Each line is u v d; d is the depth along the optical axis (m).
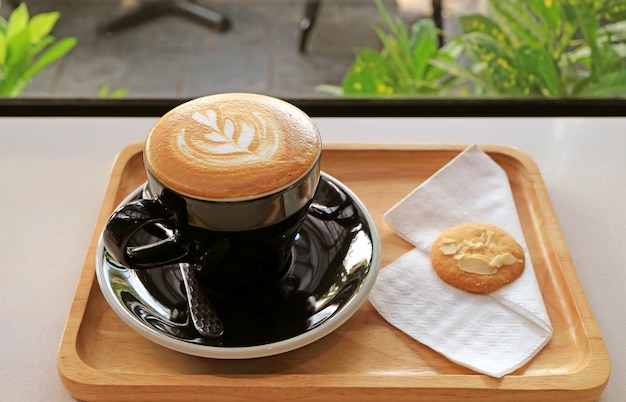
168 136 0.43
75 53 1.10
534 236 0.53
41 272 0.51
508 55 0.77
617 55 0.75
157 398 0.42
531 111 0.66
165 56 1.16
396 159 0.58
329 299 0.45
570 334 0.46
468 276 0.48
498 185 0.54
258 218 0.42
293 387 0.42
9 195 0.57
